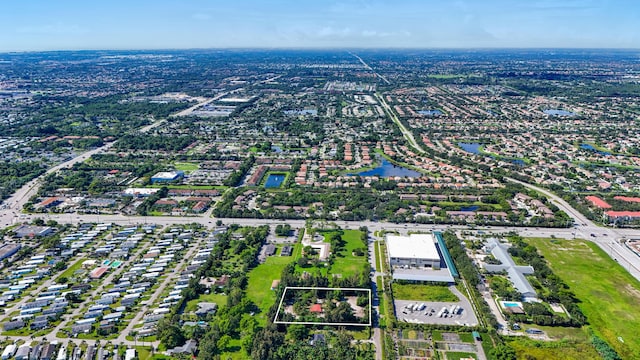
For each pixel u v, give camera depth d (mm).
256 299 196250
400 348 164750
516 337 171375
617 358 158500
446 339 170625
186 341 168250
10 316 184625
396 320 180875
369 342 168875
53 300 194625
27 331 174750
